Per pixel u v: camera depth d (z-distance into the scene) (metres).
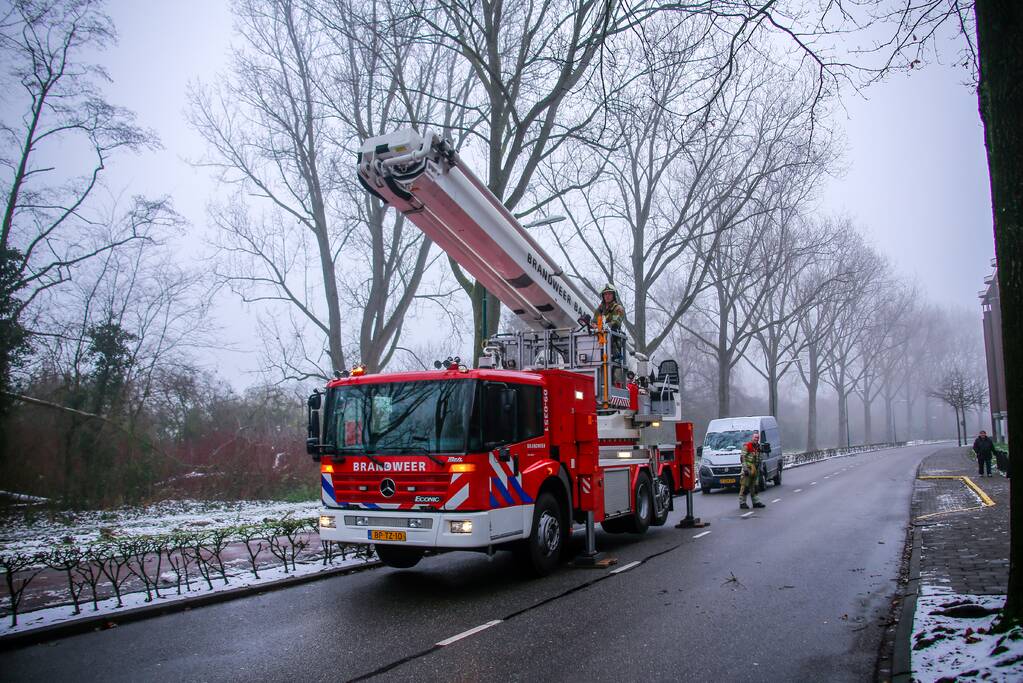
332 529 9.02
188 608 8.07
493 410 8.77
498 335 12.48
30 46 20.45
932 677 4.81
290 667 5.87
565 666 5.75
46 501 18.36
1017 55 5.00
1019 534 5.19
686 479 14.86
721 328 41.94
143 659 6.18
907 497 19.36
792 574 9.32
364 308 29.92
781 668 5.61
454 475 8.38
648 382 14.33
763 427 25.42
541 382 9.79
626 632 6.73
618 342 12.73
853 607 7.55
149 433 22.44
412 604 8.12
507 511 8.82
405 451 8.67
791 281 48.06
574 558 10.60
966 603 6.71
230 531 11.19
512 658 5.99
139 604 7.86
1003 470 25.75
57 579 9.73
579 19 14.96
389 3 19.67
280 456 24.44
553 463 9.80
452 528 8.32
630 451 12.71
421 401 8.83
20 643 6.60
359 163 8.35
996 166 5.12
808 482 27.11
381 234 27.89
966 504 16.38
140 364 23.23
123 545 9.16
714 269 36.62
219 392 26.48
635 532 12.91
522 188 19.98
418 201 8.74
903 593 8.10
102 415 20.95
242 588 8.71
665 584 8.88
